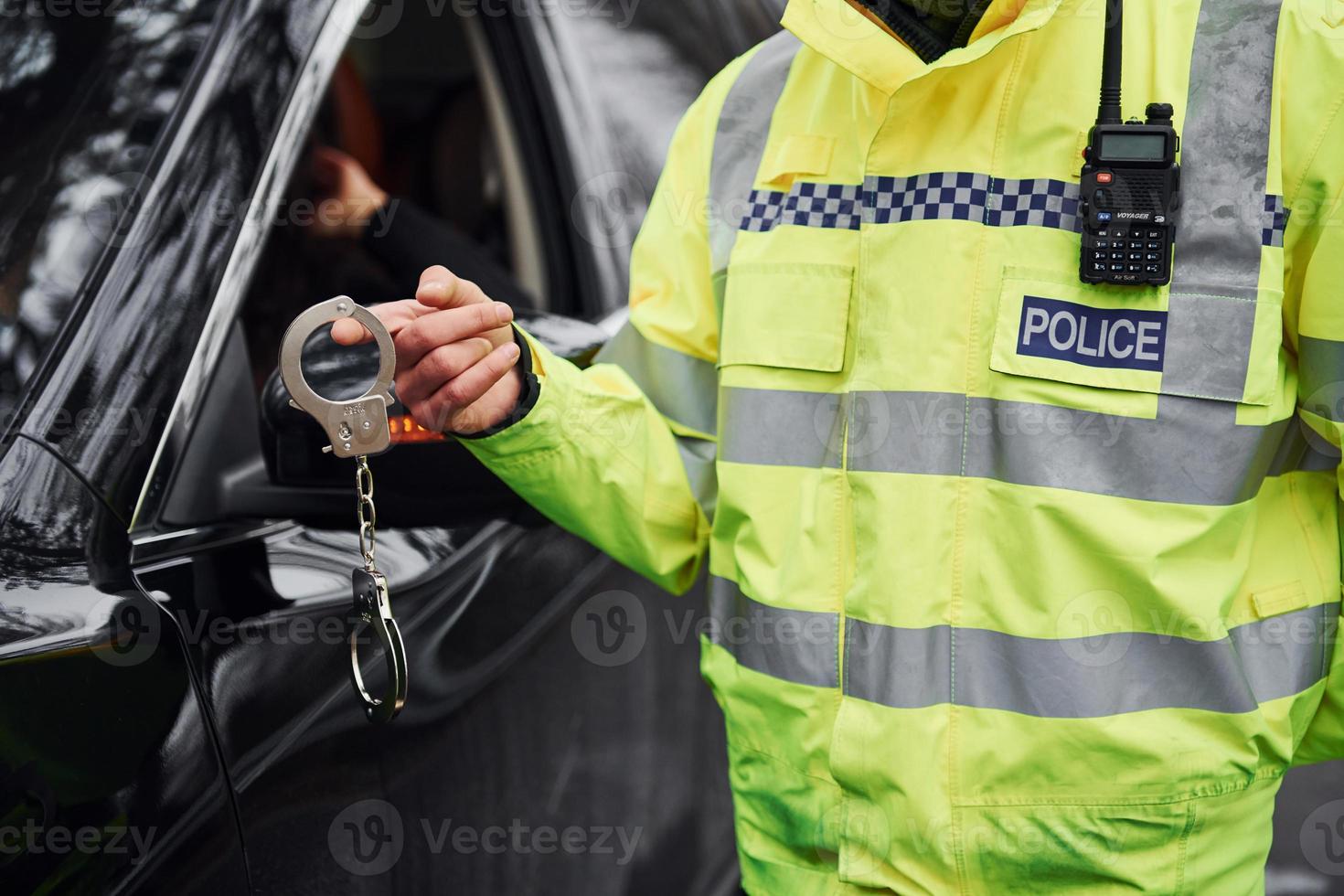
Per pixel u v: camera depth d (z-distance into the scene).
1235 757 1.84
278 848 1.92
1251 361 1.74
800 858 2.08
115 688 1.78
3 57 2.36
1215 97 1.75
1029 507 1.79
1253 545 1.90
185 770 1.81
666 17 3.77
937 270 1.82
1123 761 1.81
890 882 1.92
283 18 2.44
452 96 3.50
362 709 2.12
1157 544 1.76
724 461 2.01
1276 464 1.92
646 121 3.59
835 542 1.94
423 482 2.38
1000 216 1.81
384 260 3.18
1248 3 1.76
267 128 2.32
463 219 3.48
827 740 1.95
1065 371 1.77
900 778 1.85
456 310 1.85
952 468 1.83
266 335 2.80
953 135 1.84
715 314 2.17
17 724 1.67
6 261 2.14
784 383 1.96
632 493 2.13
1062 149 1.79
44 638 1.75
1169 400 1.76
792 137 2.02
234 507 2.28
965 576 1.84
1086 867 1.86
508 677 2.46
